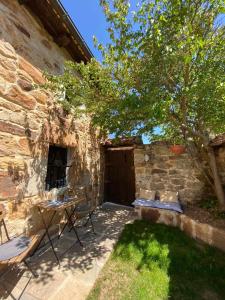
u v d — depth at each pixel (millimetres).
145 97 2775
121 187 6039
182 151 4785
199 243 3090
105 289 2037
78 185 4488
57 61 4039
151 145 5238
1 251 1959
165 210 4051
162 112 2521
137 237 3289
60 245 3035
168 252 2770
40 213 3006
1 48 2520
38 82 3295
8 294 1931
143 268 2416
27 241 2203
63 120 3902
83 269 2387
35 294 1940
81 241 3186
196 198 4590
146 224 3955
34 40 3311
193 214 3801
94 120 3812
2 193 2344
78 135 4539
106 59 3230
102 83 3430
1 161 2371
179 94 3156
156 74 3002
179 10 2428
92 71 3537
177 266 2455
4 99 2494
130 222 4172
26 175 2799
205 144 3816
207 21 2824
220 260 2584
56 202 3000
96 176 5602
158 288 2055
